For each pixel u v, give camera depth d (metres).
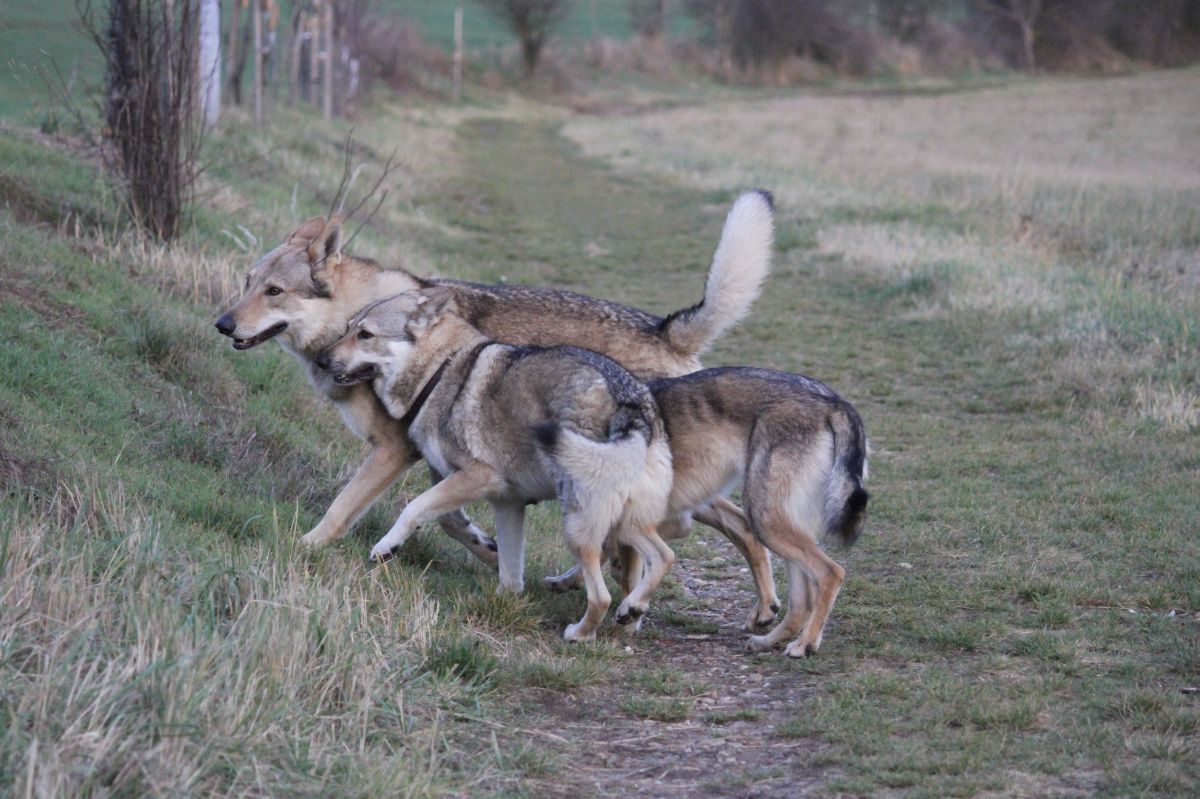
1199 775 9.87
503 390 14.35
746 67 167.00
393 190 48.88
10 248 20.66
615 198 57.25
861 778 10.05
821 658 13.21
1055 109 112.06
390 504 17.42
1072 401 24.03
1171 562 15.57
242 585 11.92
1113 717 11.20
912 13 185.00
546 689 12.17
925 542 17.20
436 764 9.92
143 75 24.53
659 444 13.79
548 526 18.56
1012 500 18.84
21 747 8.38
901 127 92.88
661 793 9.94
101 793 8.15
